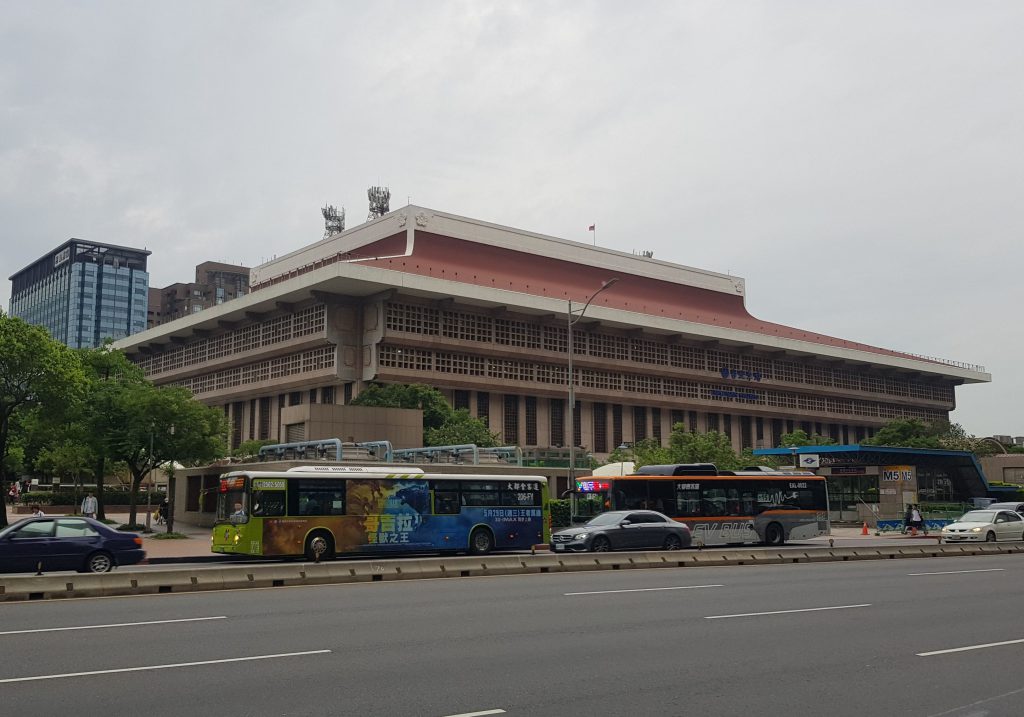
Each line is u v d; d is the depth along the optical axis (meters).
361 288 80.38
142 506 74.94
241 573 20.28
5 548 21.98
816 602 17.08
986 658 11.52
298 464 39.84
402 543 30.30
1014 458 88.50
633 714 8.59
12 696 9.09
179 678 9.94
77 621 14.30
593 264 103.25
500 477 32.69
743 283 121.75
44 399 44.31
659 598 17.64
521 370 90.69
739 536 37.22
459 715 8.45
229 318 93.94
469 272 88.88
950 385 139.88
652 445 76.88
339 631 13.27
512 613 15.33
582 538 29.48
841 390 121.62
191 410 45.44
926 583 21.17
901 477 54.59
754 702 9.10
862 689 9.73
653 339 102.75
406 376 82.19
